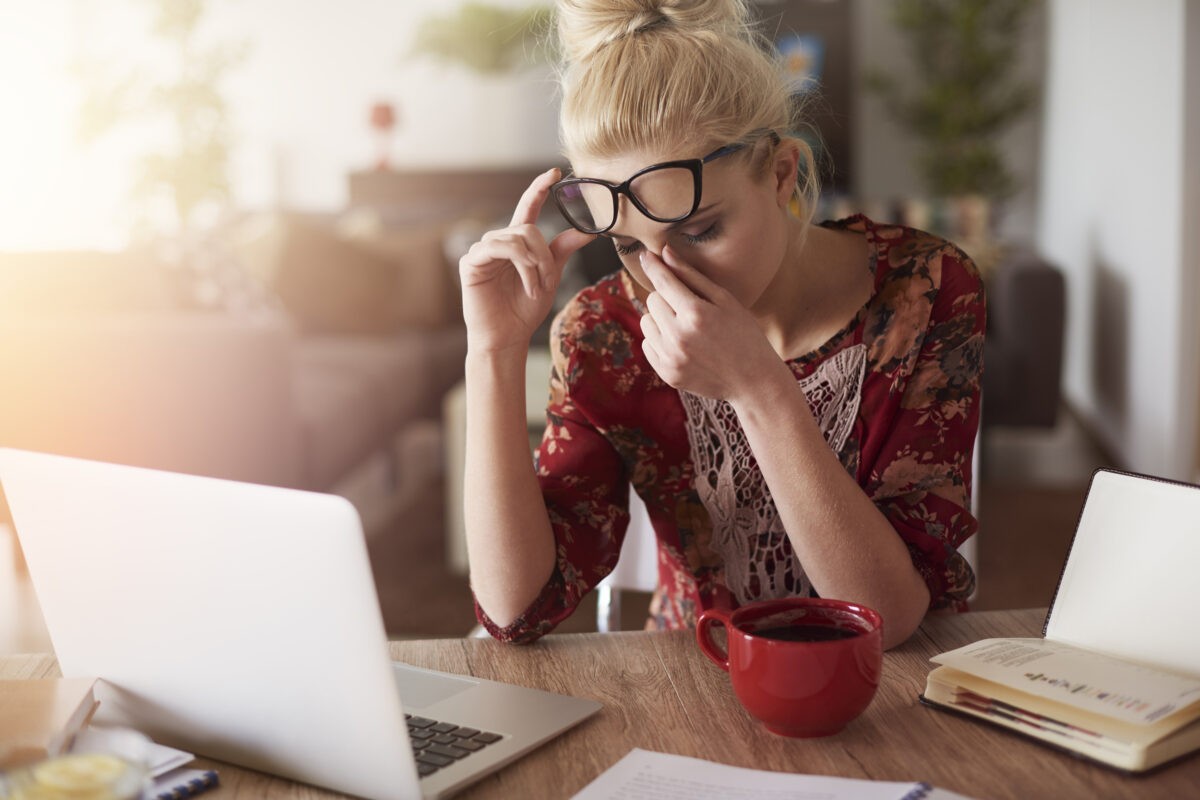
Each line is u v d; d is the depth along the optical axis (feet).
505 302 3.37
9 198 21.80
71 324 9.47
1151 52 13.58
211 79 20.84
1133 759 2.46
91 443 9.62
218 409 9.73
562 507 3.81
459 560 10.87
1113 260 15.71
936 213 17.11
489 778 2.57
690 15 3.15
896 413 3.78
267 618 2.44
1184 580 2.90
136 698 2.74
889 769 2.53
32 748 2.35
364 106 25.96
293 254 15.12
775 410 3.15
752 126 3.12
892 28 24.35
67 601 2.76
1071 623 3.07
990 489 13.58
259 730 2.57
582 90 3.13
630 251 3.30
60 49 22.61
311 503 2.30
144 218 19.42
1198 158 12.12
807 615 2.85
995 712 2.71
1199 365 12.30
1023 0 22.99
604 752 2.67
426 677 3.10
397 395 14.02
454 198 25.02
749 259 3.21
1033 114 24.03
